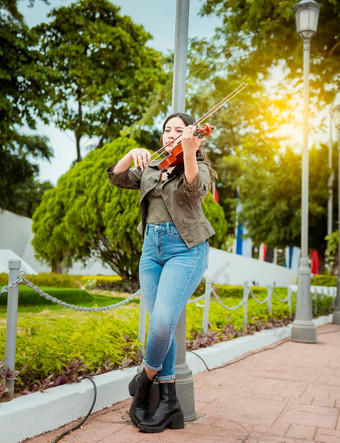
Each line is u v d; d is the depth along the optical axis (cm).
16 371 321
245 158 3067
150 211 318
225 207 3588
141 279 322
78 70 2361
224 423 351
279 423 357
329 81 1577
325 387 495
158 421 319
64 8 2388
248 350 725
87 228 1397
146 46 2550
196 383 491
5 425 285
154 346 303
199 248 312
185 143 276
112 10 2469
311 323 909
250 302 1009
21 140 2441
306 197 952
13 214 2544
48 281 1288
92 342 425
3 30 1470
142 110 2517
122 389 404
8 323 320
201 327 649
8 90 1533
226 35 1581
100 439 304
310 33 962
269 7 1412
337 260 2103
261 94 1647
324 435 331
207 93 1602
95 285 1584
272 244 2670
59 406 329
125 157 320
